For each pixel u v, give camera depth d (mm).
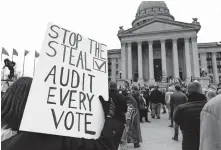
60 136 1691
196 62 53938
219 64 75562
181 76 60250
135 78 62250
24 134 1562
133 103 7617
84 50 2418
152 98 15508
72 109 1962
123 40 60438
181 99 9672
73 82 2117
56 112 1838
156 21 59219
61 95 1956
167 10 83375
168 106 14430
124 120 2117
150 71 56219
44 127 1684
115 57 76312
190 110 3498
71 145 1619
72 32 2398
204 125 1638
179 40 58875
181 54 61500
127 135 7547
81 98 2084
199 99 3662
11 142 1516
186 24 56656
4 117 1751
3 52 23703
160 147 7488
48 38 2150
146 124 12805
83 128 1940
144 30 59688
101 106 2176
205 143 1589
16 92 1795
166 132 10297
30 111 1677
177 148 7324
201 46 73500
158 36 57656
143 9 83438
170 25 58062
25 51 27609
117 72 75250
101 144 1762
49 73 1977
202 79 44156
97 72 2398
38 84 1845
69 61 2203
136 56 64250
